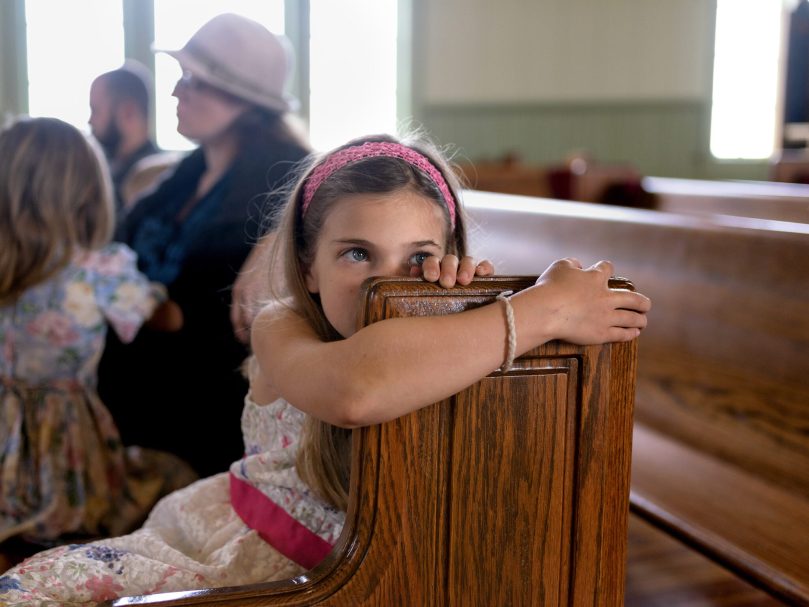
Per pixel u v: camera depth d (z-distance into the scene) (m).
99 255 2.08
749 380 1.75
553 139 11.65
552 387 0.97
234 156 2.40
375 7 10.40
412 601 0.94
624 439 1.01
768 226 1.76
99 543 1.28
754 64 12.23
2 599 1.04
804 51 7.15
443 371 0.88
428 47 10.80
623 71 11.78
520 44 11.29
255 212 2.26
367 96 10.54
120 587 1.14
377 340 0.88
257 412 1.33
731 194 2.99
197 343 2.31
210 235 2.27
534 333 0.92
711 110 12.16
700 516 1.52
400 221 1.09
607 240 2.13
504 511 0.96
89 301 2.04
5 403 2.01
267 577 1.21
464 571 0.95
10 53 8.34
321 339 1.16
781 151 7.17
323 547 1.20
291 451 1.25
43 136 2.00
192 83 2.33
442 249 1.16
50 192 1.97
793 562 1.34
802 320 1.62
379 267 1.09
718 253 1.83
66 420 2.03
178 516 1.37
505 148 11.44
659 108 11.99
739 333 1.77
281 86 2.39
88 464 2.05
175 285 2.32
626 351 1.00
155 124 8.70
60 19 8.41
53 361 2.03
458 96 11.09
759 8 12.12
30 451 2.01
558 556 1.00
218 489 1.40
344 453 1.15
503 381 0.94
